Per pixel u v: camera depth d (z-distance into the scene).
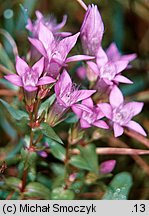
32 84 0.24
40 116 0.25
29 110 0.24
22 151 0.26
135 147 0.34
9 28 0.36
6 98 0.33
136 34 0.39
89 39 0.26
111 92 0.26
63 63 0.24
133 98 0.35
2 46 0.35
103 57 0.26
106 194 0.28
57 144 0.28
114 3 0.38
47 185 0.30
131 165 0.34
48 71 0.24
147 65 0.37
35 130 0.25
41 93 0.24
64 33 0.26
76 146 0.29
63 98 0.24
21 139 0.30
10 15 0.36
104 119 0.27
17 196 0.28
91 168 0.28
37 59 0.27
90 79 0.28
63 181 0.28
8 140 0.34
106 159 0.34
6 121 0.32
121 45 0.37
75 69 0.34
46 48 0.24
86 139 0.28
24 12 0.30
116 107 0.26
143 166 0.33
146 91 0.36
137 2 0.38
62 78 0.24
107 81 0.25
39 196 0.27
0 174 0.27
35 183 0.28
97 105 0.25
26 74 0.23
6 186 0.28
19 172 0.29
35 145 0.26
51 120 0.25
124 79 0.26
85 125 0.25
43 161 0.30
